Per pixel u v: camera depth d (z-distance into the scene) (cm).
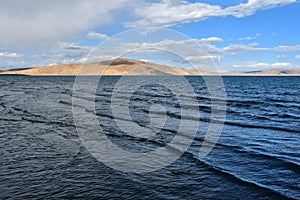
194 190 847
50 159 1136
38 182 892
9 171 989
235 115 2480
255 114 2562
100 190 839
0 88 6606
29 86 7650
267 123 2070
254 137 1587
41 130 1720
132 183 898
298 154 1237
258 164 1091
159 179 934
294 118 2342
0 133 1625
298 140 1519
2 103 3275
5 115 2328
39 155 1190
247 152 1261
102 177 944
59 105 3070
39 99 3797
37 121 2045
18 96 4334
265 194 817
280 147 1362
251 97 4550
